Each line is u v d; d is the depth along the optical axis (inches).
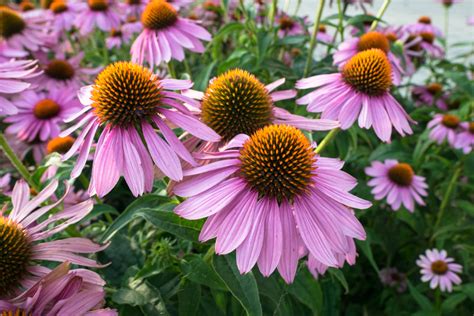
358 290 21.6
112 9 25.7
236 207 9.3
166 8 16.6
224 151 9.9
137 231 15.4
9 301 8.6
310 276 12.4
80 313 8.5
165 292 11.6
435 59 31.2
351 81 12.9
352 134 17.1
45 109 19.2
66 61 22.0
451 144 21.7
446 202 21.8
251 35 20.1
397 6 58.6
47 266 11.2
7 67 12.4
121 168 9.7
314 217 9.4
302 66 19.9
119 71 10.1
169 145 9.9
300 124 11.4
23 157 19.2
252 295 9.3
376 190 19.7
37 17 24.1
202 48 16.8
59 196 13.3
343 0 24.7
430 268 19.6
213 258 9.6
